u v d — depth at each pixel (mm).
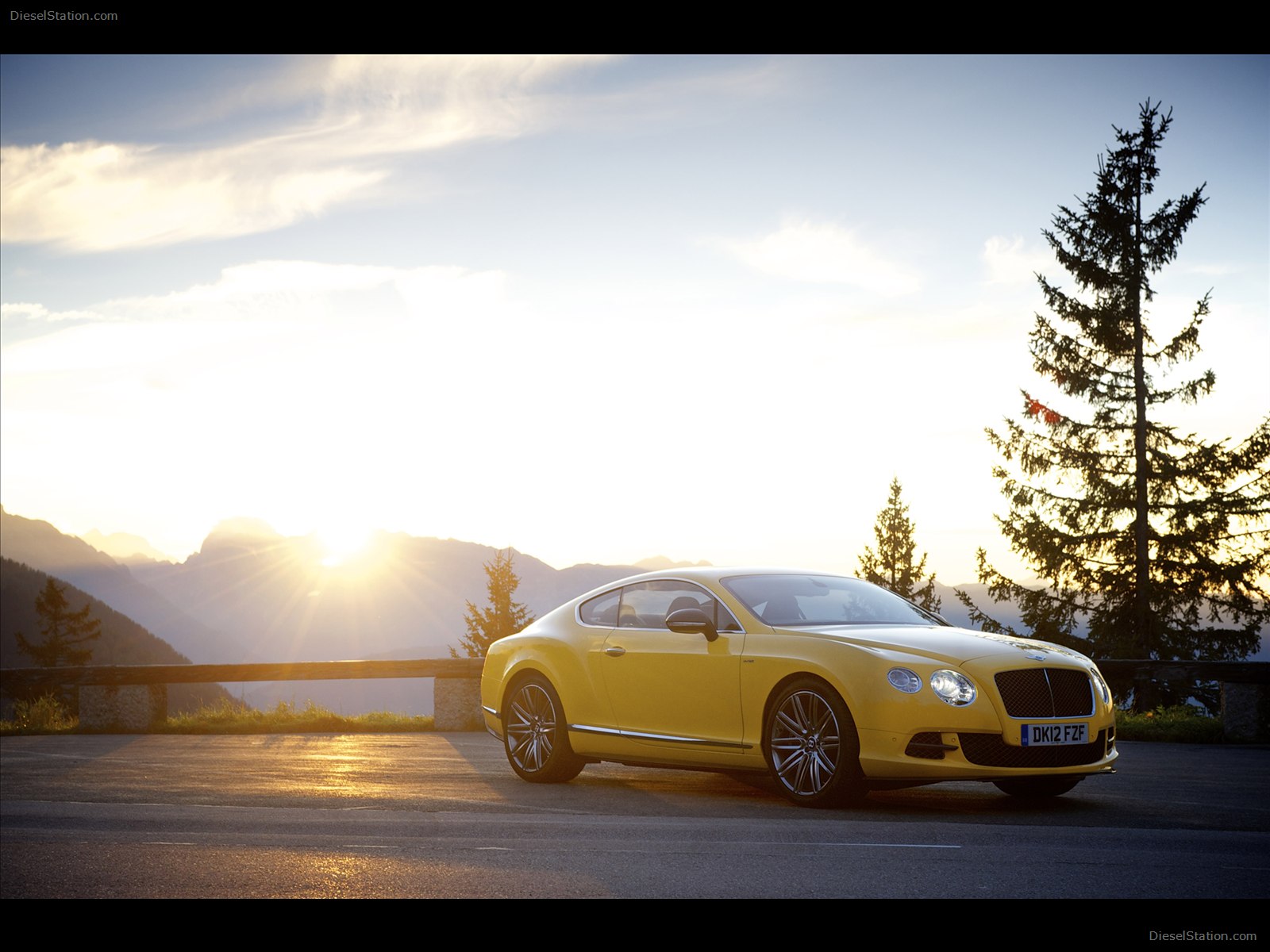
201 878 5039
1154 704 17750
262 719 15328
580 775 9242
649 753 7934
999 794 7691
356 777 9219
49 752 12328
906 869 4980
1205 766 9625
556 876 4938
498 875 4973
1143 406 27344
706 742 7551
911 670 6711
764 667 7238
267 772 9805
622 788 8312
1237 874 4852
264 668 15742
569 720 8469
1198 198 28438
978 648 6910
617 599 8641
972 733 6570
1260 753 10828
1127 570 26984
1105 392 27547
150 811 7387
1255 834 5965
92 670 15633
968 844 5605
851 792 6824
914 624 7773
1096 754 6910
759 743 7281
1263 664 11953
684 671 7707
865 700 6719
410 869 5137
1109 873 4871
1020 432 28234
